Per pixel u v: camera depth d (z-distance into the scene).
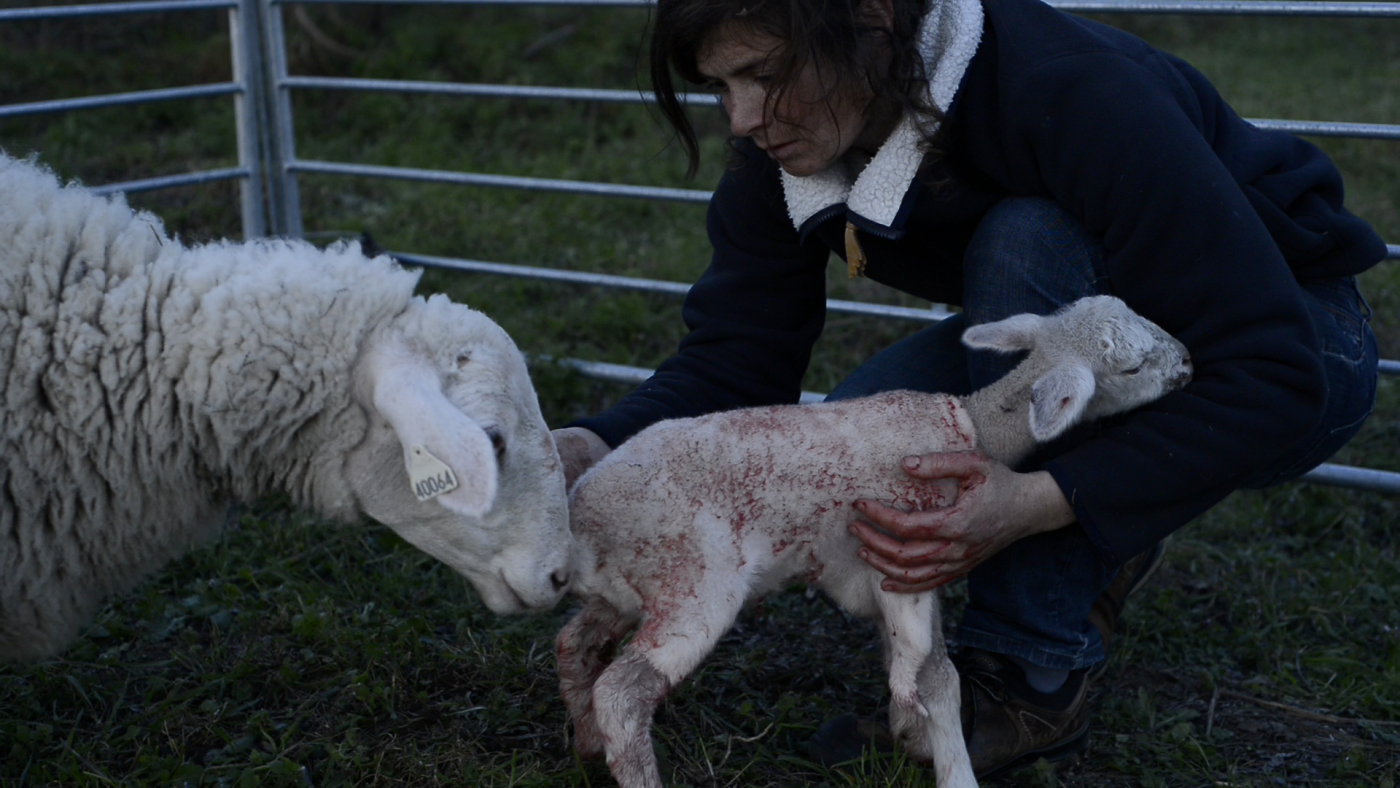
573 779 2.28
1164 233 2.15
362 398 2.03
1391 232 5.89
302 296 2.03
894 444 2.30
